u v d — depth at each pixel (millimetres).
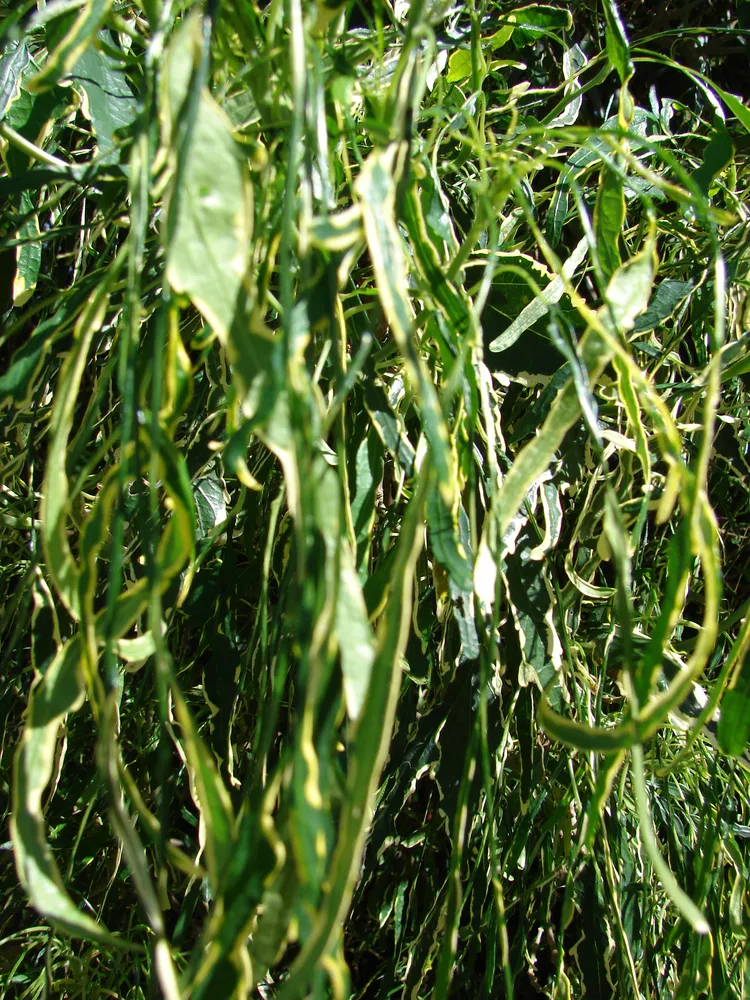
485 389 402
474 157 523
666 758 561
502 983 530
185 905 453
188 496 287
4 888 582
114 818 250
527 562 479
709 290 562
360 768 226
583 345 336
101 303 311
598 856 519
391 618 238
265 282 326
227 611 516
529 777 493
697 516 284
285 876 239
